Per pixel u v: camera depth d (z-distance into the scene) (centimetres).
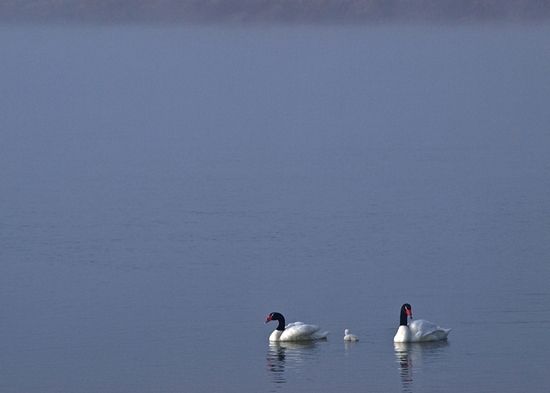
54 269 5175
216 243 5641
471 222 6072
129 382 3719
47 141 10469
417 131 10881
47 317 4425
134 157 9162
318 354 3922
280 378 3709
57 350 4044
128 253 5459
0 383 3744
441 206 6562
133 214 6462
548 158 8606
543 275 4922
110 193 7225
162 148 9806
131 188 7438
